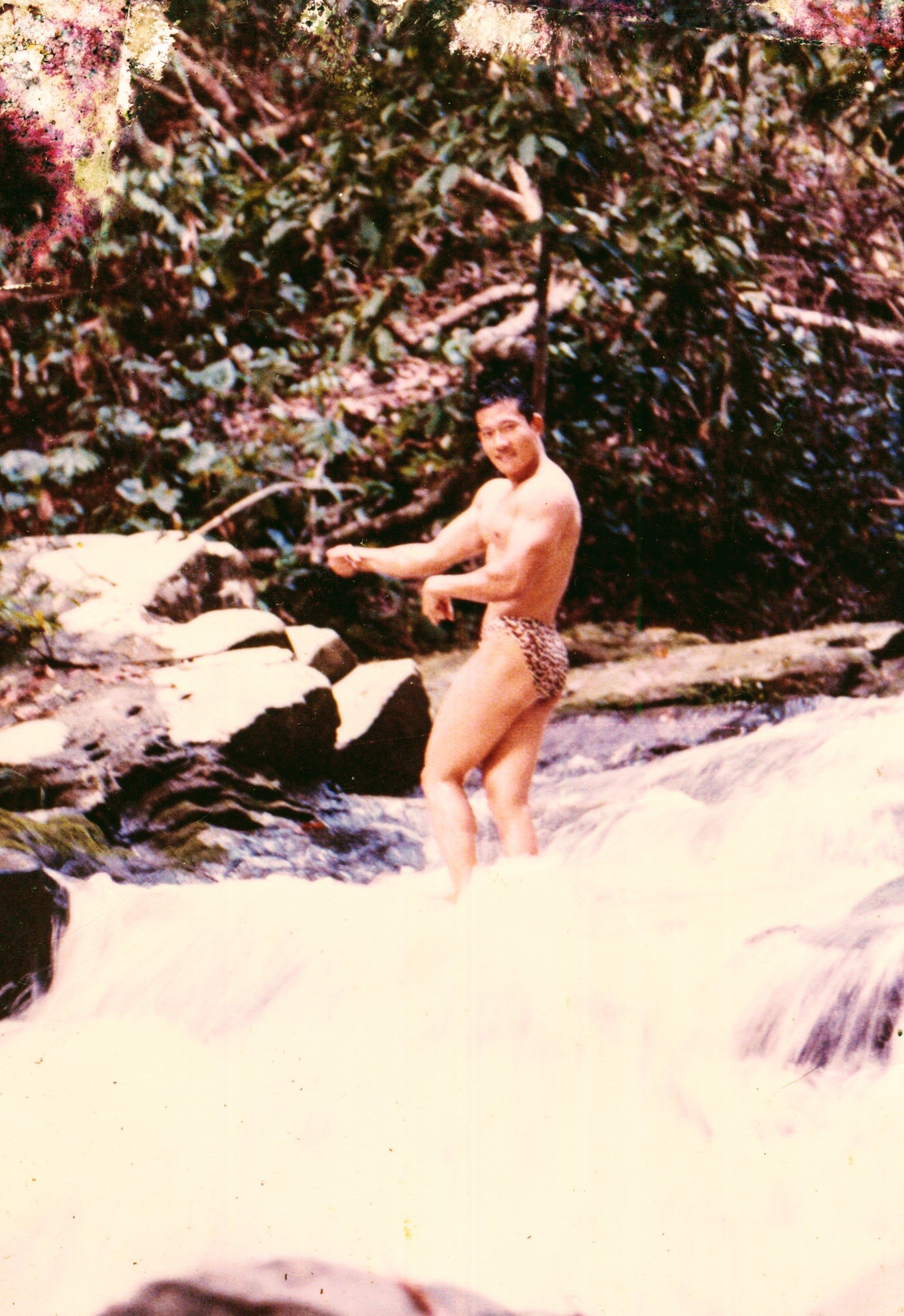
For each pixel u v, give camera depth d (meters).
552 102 4.97
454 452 5.47
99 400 5.20
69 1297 2.15
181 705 3.61
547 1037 2.53
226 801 3.41
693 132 5.15
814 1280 2.14
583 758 4.02
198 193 5.05
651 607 5.68
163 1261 2.19
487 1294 2.14
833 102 5.25
